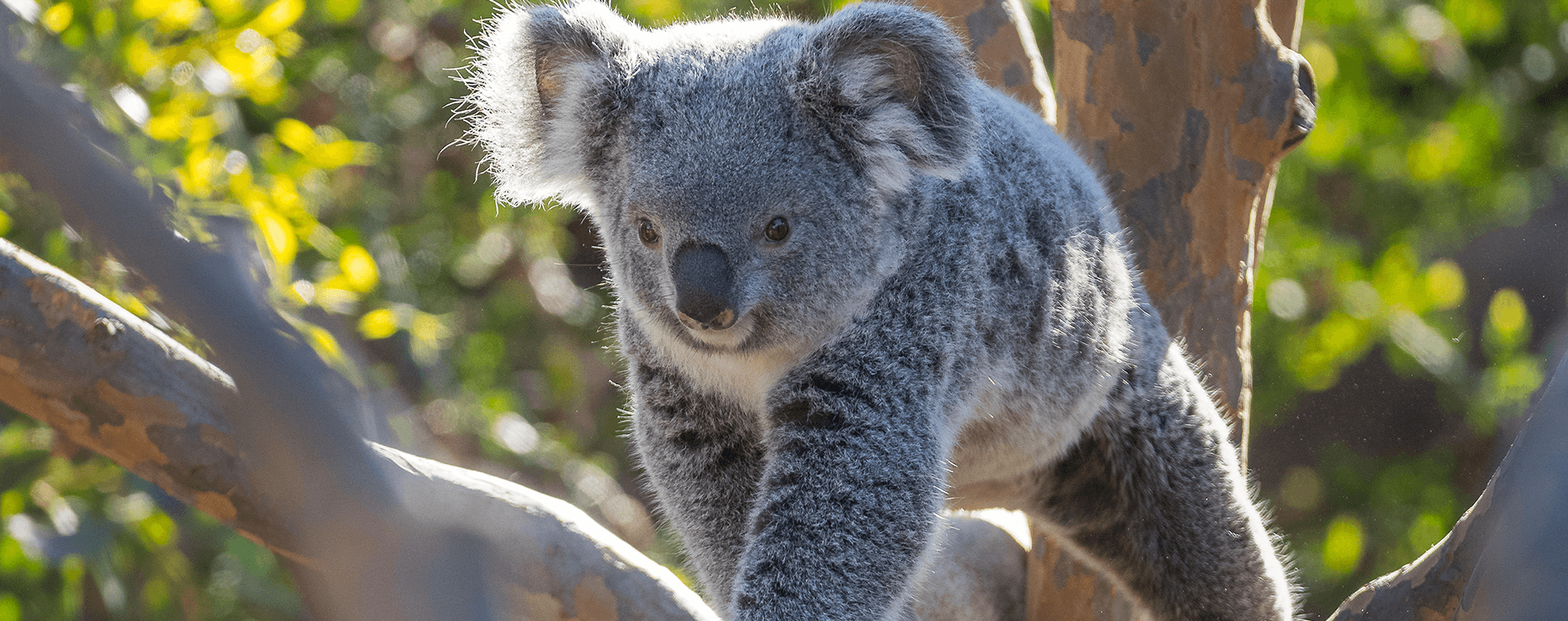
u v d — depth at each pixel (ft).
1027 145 20.04
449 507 5.41
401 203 51.03
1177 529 22.31
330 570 4.98
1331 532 48.96
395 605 5.02
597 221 19.40
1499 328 50.11
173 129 25.16
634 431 20.72
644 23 48.03
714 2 49.73
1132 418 21.70
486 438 44.50
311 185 36.14
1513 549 7.09
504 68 19.39
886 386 17.78
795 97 17.62
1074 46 25.49
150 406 11.19
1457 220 54.49
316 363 4.90
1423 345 50.16
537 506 14.25
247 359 4.63
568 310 52.65
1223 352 25.45
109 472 30.22
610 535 14.57
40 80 4.39
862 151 17.69
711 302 16.97
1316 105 25.45
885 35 17.48
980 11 27.99
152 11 27.12
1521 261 56.03
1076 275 19.92
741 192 17.21
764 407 18.63
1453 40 51.72
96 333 11.14
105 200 4.32
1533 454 7.32
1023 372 19.38
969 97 17.53
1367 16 51.16
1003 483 22.27
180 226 4.85
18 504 29.32
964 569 27.63
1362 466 54.75
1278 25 27.94
